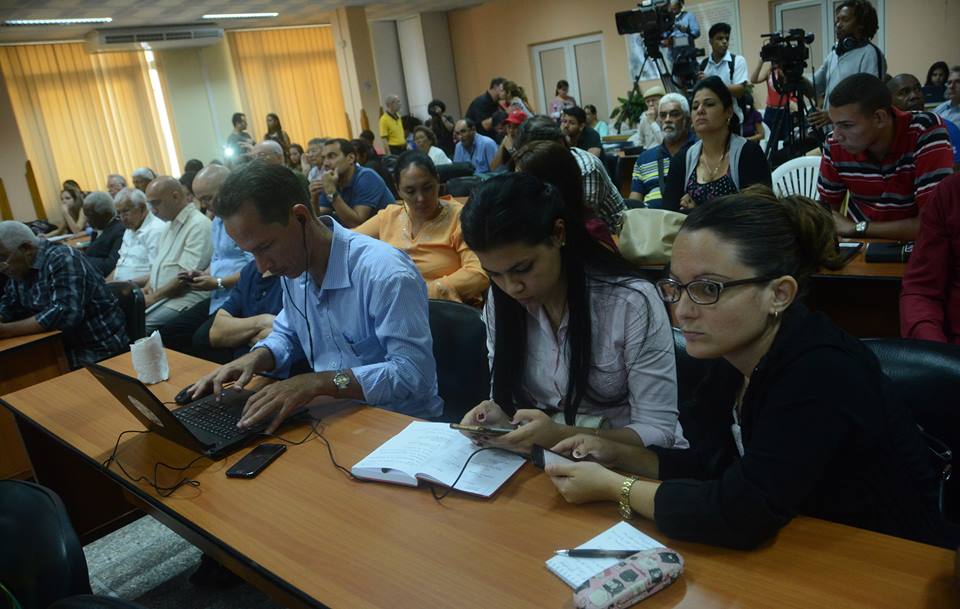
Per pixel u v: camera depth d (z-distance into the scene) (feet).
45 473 7.59
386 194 14.44
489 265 4.14
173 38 35.37
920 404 4.19
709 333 3.23
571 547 3.58
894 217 8.16
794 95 14.19
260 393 5.51
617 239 9.05
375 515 4.16
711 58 20.90
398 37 43.45
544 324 4.70
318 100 42.86
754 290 3.15
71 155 34.76
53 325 10.02
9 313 10.55
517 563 3.53
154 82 37.70
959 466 4.12
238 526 4.24
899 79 14.17
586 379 4.65
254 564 3.84
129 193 14.53
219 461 5.11
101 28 33.19
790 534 3.42
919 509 3.37
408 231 10.54
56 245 10.32
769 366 3.24
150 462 5.28
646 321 4.49
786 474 3.12
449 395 6.79
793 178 10.78
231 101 40.24
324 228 6.03
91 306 10.43
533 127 9.26
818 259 3.26
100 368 5.45
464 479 4.28
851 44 15.16
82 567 3.97
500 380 5.00
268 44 40.73
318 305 6.23
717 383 4.07
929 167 7.59
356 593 3.49
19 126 33.01
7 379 9.80
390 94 43.52
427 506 4.17
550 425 4.38
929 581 3.02
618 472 4.20
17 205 32.48
